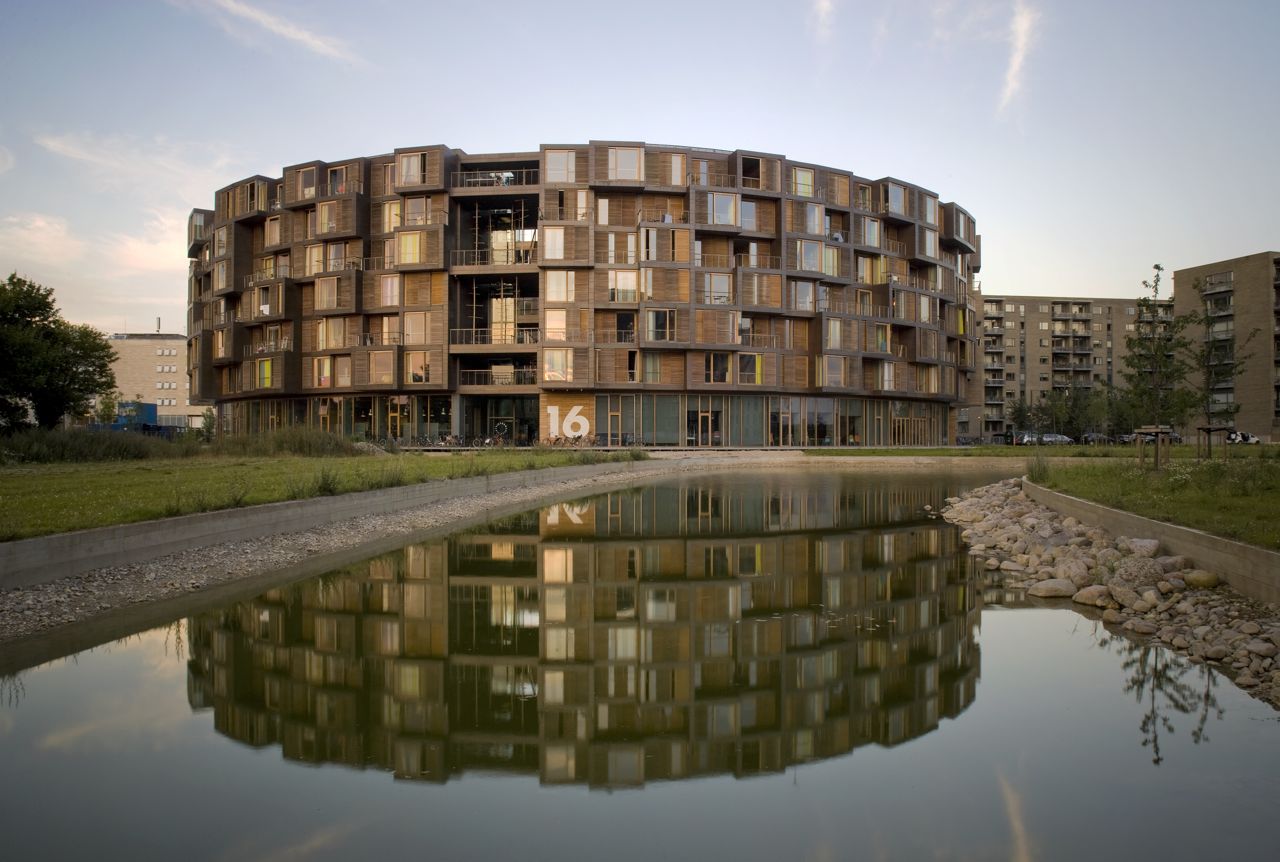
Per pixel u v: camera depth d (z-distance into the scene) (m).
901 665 9.11
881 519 21.52
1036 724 7.28
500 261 56.09
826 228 58.50
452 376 54.16
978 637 10.17
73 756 6.48
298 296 57.78
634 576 13.94
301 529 16.67
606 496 27.92
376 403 55.28
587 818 5.61
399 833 5.33
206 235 70.88
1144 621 10.41
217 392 65.56
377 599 12.09
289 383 56.62
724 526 20.05
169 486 19.02
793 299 57.09
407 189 53.22
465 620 10.98
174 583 12.31
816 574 14.15
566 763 6.60
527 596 12.42
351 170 56.50
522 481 28.97
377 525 18.70
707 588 13.05
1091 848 5.08
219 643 9.70
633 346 52.72
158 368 122.56
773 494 28.61
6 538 10.57
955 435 72.06
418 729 7.29
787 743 7.00
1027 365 108.75
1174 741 6.79
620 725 7.45
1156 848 5.06
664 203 54.03
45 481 20.61
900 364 62.50
